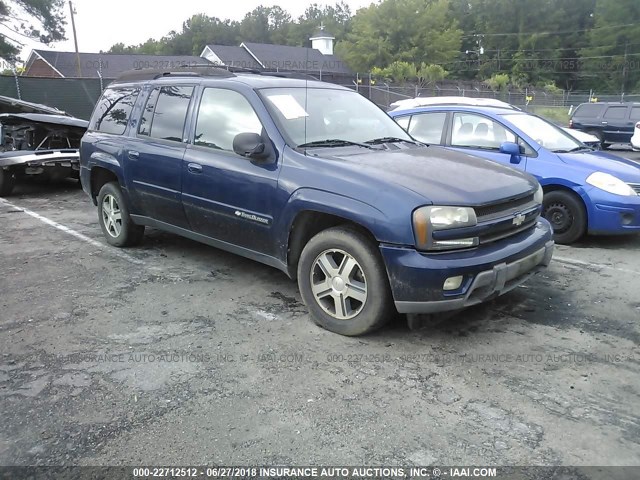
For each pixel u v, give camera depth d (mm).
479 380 3248
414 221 3369
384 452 2611
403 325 4016
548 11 77125
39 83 18766
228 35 101562
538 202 4207
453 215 3414
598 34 70500
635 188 5992
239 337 3838
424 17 71562
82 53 44344
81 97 19719
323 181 3783
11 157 9289
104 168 5777
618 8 68125
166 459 2572
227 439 2713
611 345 3701
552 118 36531
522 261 3756
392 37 72625
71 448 2652
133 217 5668
